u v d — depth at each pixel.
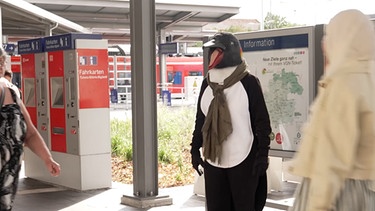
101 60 9.23
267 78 7.00
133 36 7.81
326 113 2.75
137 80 7.78
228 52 4.59
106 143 9.32
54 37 9.52
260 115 4.51
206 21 29.02
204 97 4.76
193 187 9.06
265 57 7.01
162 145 12.46
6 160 4.11
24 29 21.98
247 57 7.23
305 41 6.54
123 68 37.12
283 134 6.83
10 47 22.50
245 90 4.54
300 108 6.64
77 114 9.08
